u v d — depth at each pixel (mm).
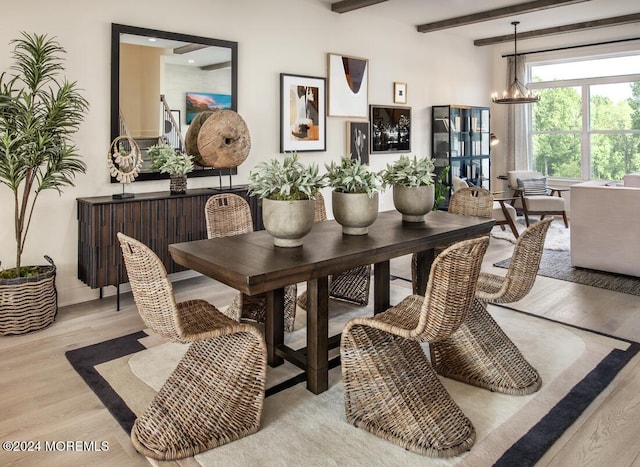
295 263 2168
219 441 2008
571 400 2344
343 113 5742
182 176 4031
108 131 3895
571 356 2816
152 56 4078
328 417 2230
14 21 3391
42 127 3148
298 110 5238
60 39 3596
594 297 3883
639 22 6277
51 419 2225
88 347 3012
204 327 2072
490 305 3701
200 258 2277
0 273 3301
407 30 6488
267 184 2426
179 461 1923
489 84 8078
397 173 3141
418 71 6719
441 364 2617
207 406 2041
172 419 2008
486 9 5816
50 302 3352
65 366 2752
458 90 7438
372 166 6219
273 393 2453
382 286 3191
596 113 7441
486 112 7445
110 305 3818
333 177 2736
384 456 1940
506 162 8133
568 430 2105
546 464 1886
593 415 2221
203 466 1889
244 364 2086
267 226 2449
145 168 4129
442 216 3428
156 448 1940
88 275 3609
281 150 5129
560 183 7859
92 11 3730
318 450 1981
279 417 2232
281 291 2715
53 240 3715
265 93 4945
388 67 6273
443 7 5734
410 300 2400
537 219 7551
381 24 6121
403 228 2982
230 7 4578
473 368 2496
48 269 3451
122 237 1930
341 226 3021
